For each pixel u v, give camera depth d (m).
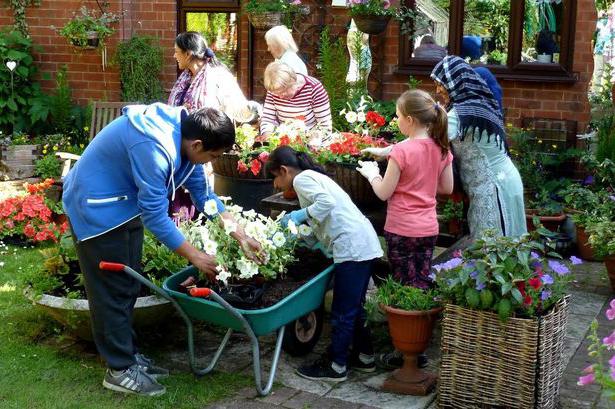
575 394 3.91
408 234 4.07
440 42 7.59
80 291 4.37
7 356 4.19
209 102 5.39
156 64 8.43
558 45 7.23
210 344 4.45
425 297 3.83
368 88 7.82
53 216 6.61
